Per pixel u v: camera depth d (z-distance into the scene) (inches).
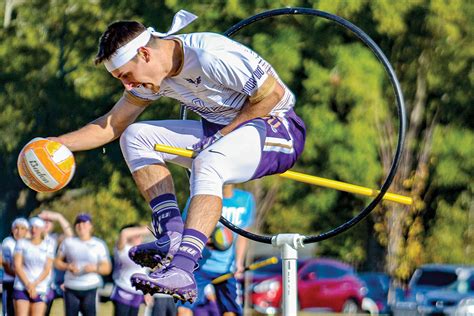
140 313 868.0
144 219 1205.1
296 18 1034.7
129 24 208.5
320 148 1035.9
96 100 1210.6
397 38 1065.5
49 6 1275.8
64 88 1264.8
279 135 218.7
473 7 1058.1
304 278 1026.7
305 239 228.1
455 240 1151.0
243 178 214.4
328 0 1026.7
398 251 1152.2
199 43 210.4
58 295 633.0
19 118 1311.5
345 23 232.5
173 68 211.3
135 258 220.7
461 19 1061.1
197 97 219.6
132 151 227.8
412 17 1064.8
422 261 1162.6
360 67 1016.9
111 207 1210.0
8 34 1315.2
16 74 1305.4
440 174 1096.8
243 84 210.8
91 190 1268.5
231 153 210.1
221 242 404.8
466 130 1094.4
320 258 1160.2
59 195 1405.0
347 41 1056.2
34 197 1408.7
